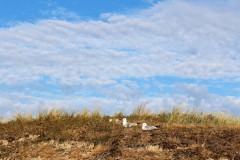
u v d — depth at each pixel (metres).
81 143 14.80
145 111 20.97
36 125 17.66
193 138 14.84
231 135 15.41
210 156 13.00
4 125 18.09
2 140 15.67
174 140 14.46
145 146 13.95
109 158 12.95
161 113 20.91
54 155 13.79
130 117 20.17
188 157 12.91
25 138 15.91
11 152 14.34
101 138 15.23
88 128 16.91
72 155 13.58
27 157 13.80
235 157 12.97
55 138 15.64
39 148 14.51
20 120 18.61
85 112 19.62
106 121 18.67
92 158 13.16
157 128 16.67
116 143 14.38
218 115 20.14
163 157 12.94
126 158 12.91
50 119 18.64
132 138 14.91
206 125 17.78
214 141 14.48
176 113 20.23
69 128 17.08
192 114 20.30
